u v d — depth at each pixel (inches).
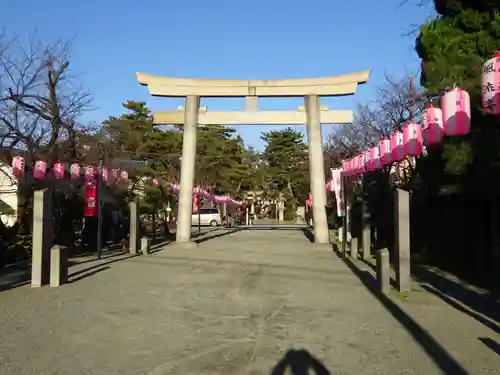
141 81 899.4
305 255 748.0
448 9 529.3
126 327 300.2
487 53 454.6
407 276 415.2
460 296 392.5
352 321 317.4
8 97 692.7
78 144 833.5
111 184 808.9
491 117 403.9
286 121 898.7
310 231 1448.1
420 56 541.6
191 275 536.4
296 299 394.9
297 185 2541.8
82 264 631.2
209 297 403.2
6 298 395.2
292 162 2588.6
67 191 786.2
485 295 392.2
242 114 900.6
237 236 1210.0
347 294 415.5
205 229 1620.3
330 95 886.4
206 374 213.2
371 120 1496.1
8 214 828.6
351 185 954.1
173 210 1598.2
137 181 1168.8
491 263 499.5
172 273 552.4
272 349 253.4
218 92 898.1
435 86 491.8
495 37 458.0
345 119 895.1
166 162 1546.5
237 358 237.1
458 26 508.7
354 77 871.7
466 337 275.4
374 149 539.8
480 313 332.2
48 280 464.8
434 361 233.3
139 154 1330.0
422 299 385.1
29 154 717.9
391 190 767.1
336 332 289.6
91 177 677.3
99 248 695.1
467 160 436.8
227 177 2003.0
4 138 706.8
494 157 422.0
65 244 780.6
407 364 229.1
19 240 671.1
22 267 592.1
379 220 813.9
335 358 238.7
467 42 490.3
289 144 2603.3
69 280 494.6
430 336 278.1
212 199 1567.4
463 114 322.7
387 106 1387.8
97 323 310.5
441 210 592.7
